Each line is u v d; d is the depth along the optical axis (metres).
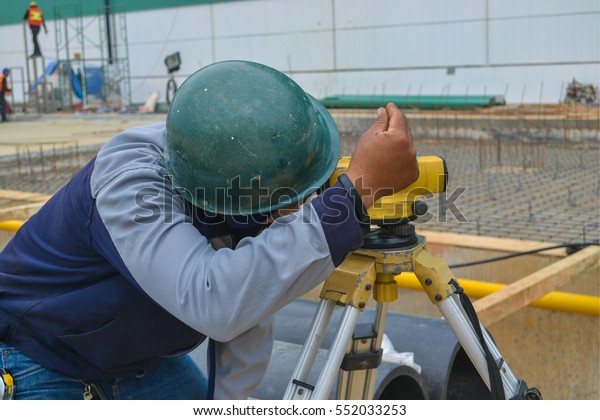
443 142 10.60
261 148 1.47
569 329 3.48
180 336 1.70
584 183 6.69
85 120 16.55
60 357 1.73
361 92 17.25
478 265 3.90
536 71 14.91
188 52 19.94
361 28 16.97
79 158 9.47
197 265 1.42
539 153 8.91
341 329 1.70
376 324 1.99
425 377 2.57
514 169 7.75
